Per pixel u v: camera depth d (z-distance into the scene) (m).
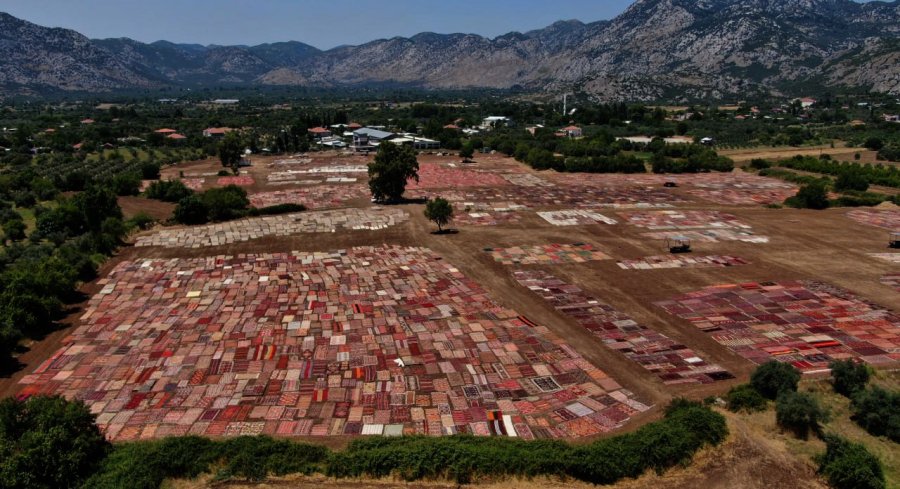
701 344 40.38
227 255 60.59
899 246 63.03
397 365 37.44
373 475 25.69
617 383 35.28
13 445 24.31
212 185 103.44
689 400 32.28
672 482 25.64
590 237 68.19
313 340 40.94
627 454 26.16
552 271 55.81
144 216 73.81
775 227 72.31
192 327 43.03
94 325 43.34
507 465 25.75
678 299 48.50
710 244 64.81
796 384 32.34
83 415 26.34
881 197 87.50
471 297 49.03
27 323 40.84
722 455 27.31
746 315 45.12
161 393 34.00
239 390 34.41
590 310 46.25
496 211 82.31
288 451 26.58
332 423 31.03
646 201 89.25
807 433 29.06
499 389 34.62
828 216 78.06
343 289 50.81
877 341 40.53
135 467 24.91
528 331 42.44
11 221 66.00
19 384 34.97
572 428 30.66
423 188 100.69
